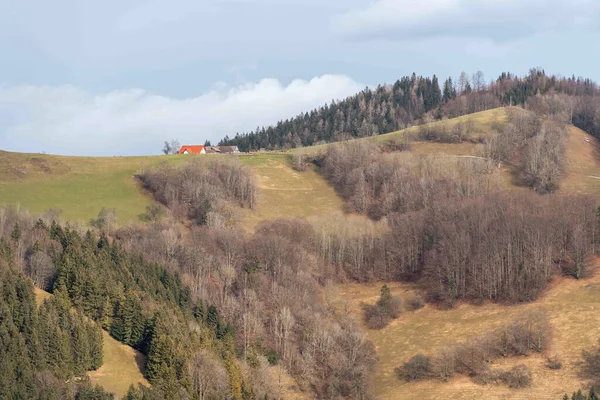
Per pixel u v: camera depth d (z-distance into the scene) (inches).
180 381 6195.9
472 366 7071.9
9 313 6136.8
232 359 6678.2
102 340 6501.0
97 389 5629.9
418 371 7204.7
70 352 6166.3
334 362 7337.6
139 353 6796.3
